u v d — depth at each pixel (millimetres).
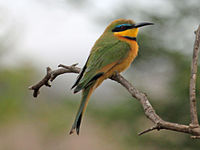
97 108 14000
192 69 5070
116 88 13812
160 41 13867
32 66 14703
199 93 12445
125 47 8969
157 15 13984
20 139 17953
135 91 5910
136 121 13773
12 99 14406
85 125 19172
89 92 8086
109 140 14234
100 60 8586
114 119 13750
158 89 13898
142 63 13914
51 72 7648
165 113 13898
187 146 13641
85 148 18656
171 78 13773
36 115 15320
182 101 13492
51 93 15906
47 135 16828
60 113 15211
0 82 14367
